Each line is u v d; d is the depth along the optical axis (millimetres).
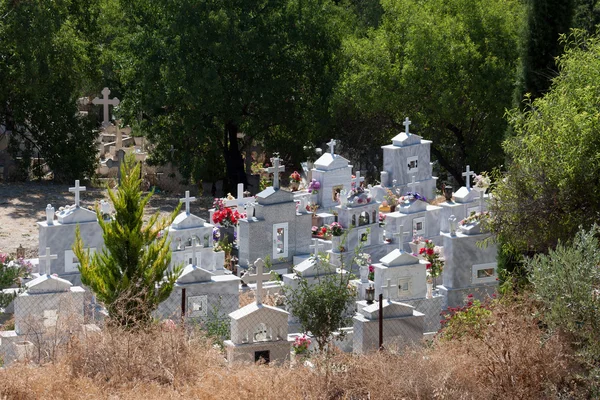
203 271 19734
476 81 37812
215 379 15023
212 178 38781
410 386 14633
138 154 38219
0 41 36062
